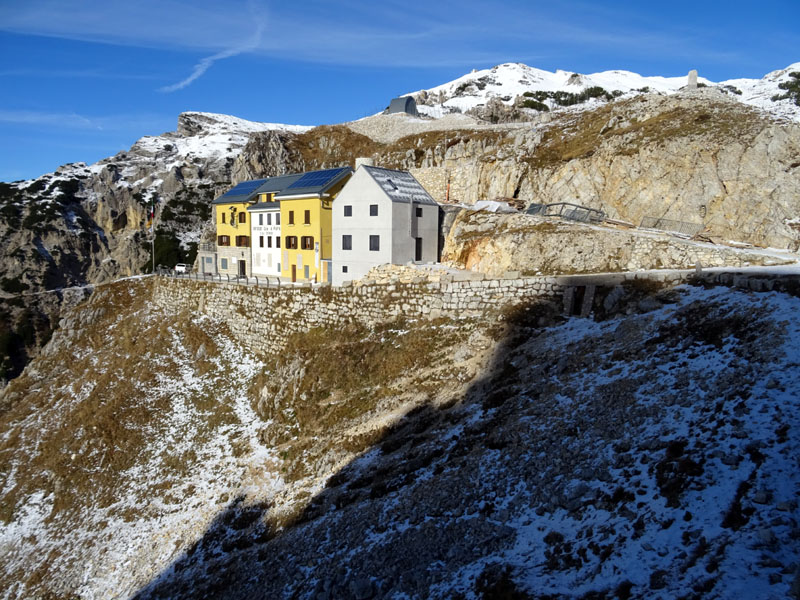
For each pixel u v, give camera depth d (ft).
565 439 54.90
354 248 146.20
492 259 121.08
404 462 67.10
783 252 102.53
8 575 91.45
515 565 39.91
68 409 137.08
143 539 88.48
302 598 48.42
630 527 38.40
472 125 245.45
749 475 38.06
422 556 46.11
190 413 123.65
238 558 66.69
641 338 71.36
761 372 49.98
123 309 207.41
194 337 155.94
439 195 183.93
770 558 30.63
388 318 117.50
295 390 108.78
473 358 91.56
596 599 32.89
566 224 120.88
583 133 166.20
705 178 121.39
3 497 111.34
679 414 50.08
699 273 82.74
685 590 30.63
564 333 87.04
